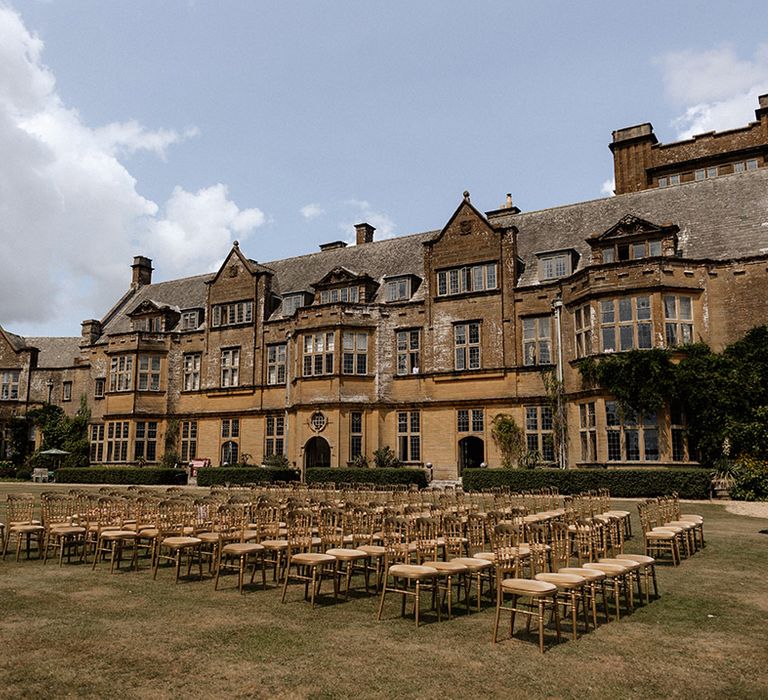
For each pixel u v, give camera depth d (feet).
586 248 106.22
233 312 136.56
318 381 113.50
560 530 36.09
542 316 103.30
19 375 171.32
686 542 42.52
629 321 88.38
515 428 101.55
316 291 124.98
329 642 24.75
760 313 86.48
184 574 37.96
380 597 32.53
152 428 138.82
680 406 84.28
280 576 37.52
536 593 23.97
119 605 30.22
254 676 21.16
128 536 39.47
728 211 98.12
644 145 146.92
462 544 35.58
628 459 85.51
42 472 131.54
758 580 34.81
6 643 24.32
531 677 21.16
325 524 39.58
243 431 130.21
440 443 108.06
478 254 109.91
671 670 21.77
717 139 139.95
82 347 163.53
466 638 25.36
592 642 24.71
